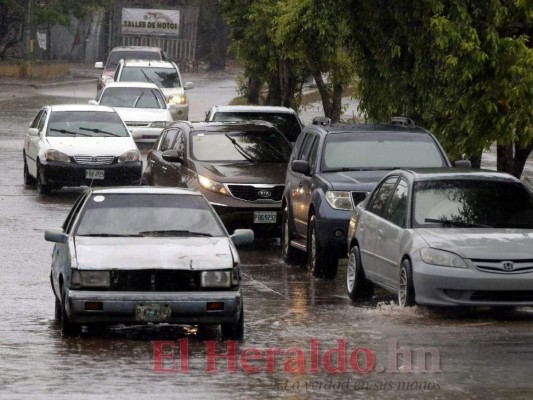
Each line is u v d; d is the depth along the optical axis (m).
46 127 66.56
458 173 36.06
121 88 91.19
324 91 76.31
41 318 33.28
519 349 28.12
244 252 49.97
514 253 32.28
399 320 32.59
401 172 36.78
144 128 87.38
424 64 46.25
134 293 28.89
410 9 46.16
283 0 80.38
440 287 32.28
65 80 170.88
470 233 33.47
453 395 23.31
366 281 37.16
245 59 91.81
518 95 42.31
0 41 184.88
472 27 43.72
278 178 50.25
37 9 178.12
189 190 33.72
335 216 41.59
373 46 49.91
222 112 63.38
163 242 30.62
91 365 26.25
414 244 33.16
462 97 43.75
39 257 45.22
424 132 45.00
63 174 63.47
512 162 47.91
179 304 28.88
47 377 24.89
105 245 30.22
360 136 44.66
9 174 72.94
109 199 32.59
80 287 28.95
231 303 29.11
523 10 44.59
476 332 30.53
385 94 50.56
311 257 43.25
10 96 139.12
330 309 35.34
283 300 37.25
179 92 103.00
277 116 63.88
